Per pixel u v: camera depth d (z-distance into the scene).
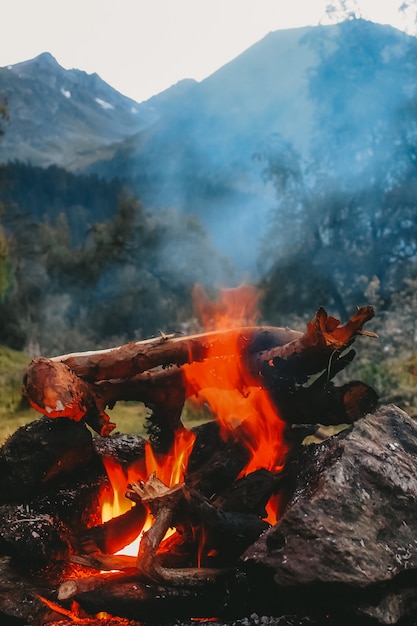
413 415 5.09
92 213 39.12
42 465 2.45
